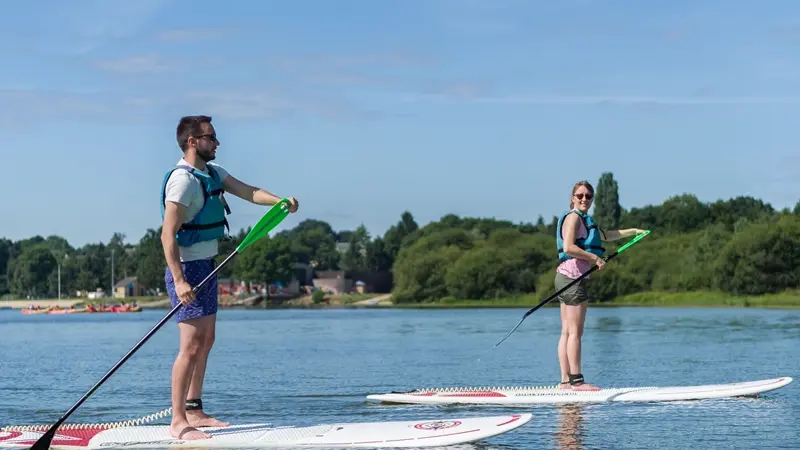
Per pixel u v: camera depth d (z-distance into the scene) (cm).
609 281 7325
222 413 895
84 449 680
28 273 18538
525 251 9044
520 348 1853
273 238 14262
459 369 1370
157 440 695
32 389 1167
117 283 17150
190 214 701
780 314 4172
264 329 3472
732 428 760
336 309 9781
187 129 708
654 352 1642
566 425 780
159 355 1825
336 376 1287
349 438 689
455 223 13362
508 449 668
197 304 696
